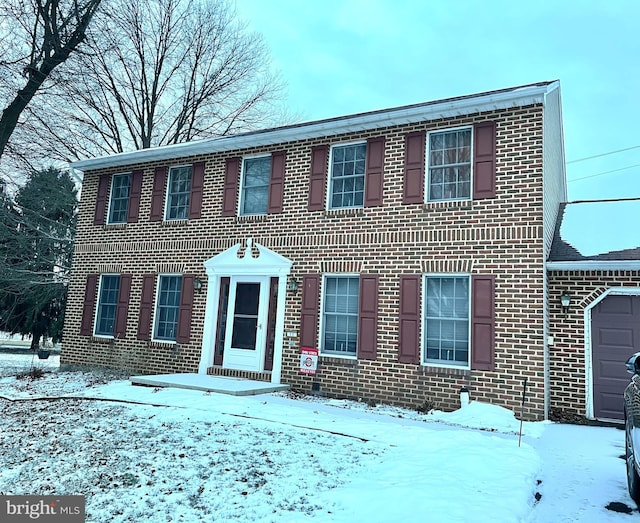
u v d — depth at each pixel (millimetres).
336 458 5977
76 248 15383
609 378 9125
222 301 12820
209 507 4453
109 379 12383
